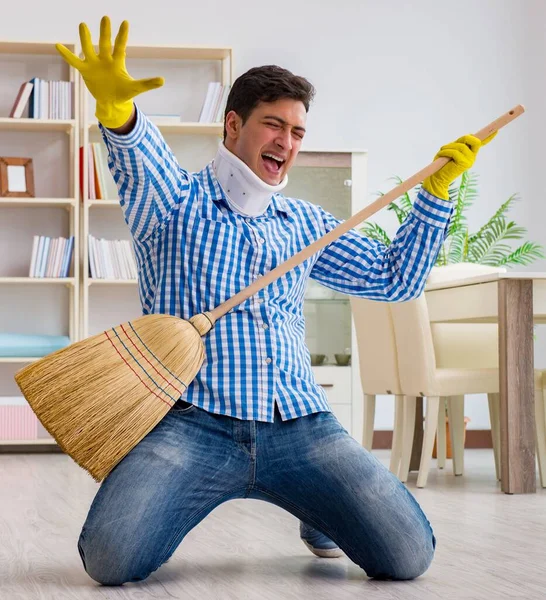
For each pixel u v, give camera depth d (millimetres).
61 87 5621
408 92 6152
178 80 5969
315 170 5566
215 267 1869
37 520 2715
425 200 1930
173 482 1767
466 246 5676
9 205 5730
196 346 1788
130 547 1732
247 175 1864
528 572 1932
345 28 6109
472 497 3357
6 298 5824
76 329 5551
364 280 2023
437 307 3893
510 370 3475
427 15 6184
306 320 5566
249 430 1819
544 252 6242
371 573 1838
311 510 1862
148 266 1931
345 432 1904
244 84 1878
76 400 1737
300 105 1882
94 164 5602
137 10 5930
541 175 6266
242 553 2168
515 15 6258
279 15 6047
